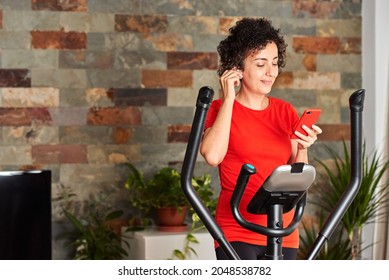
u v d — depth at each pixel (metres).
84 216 6.64
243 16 6.93
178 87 6.80
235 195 2.77
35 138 6.55
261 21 3.48
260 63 3.44
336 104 7.16
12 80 6.50
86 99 6.64
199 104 2.67
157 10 6.75
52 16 6.57
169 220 6.38
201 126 2.68
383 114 7.02
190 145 2.68
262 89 3.48
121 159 6.71
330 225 2.76
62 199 6.60
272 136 3.59
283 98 7.06
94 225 6.64
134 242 6.36
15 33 6.50
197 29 6.83
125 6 6.70
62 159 6.60
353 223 6.70
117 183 6.70
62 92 6.59
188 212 6.78
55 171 6.60
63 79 6.59
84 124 6.64
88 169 6.64
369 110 7.09
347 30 7.17
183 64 6.81
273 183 2.68
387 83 6.83
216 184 6.89
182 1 6.80
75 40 6.61
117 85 6.69
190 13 6.82
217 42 6.88
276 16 7.03
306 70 7.10
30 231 5.66
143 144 6.75
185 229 6.41
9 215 5.61
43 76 6.55
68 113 6.60
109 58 6.67
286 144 3.61
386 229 6.86
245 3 6.94
